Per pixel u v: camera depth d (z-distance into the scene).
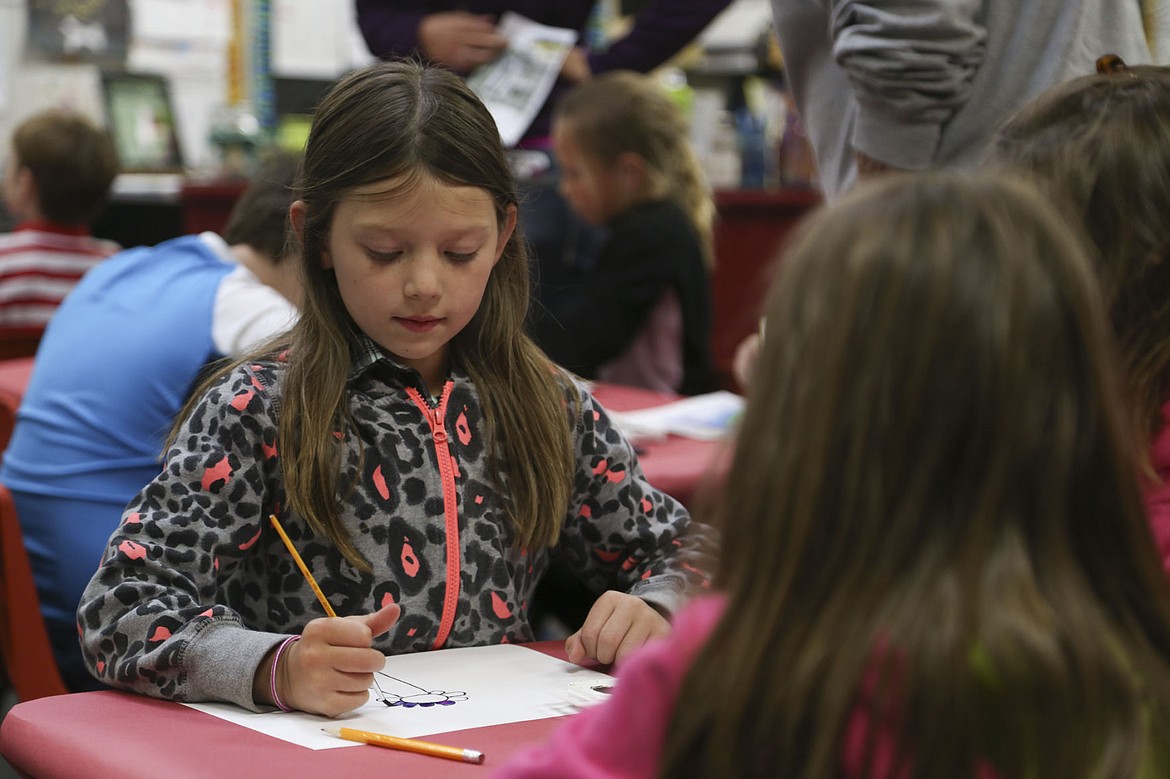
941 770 0.60
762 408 0.68
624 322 3.04
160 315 2.01
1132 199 1.09
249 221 2.19
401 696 1.09
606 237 3.24
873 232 0.66
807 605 0.65
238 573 1.21
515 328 1.34
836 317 0.65
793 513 0.65
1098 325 0.66
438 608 1.24
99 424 1.96
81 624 1.13
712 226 4.31
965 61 1.73
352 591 1.22
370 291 1.21
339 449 1.22
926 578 0.63
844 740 0.62
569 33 3.19
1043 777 0.62
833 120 1.95
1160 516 1.03
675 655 0.68
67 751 0.97
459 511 1.27
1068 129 1.14
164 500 1.17
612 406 2.50
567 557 1.41
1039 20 1.74
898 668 0.61
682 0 3.45
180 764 0.93
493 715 1.05
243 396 1.21
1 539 1.67
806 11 1.93
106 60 4.61
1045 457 0.64
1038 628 0.61
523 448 1.31
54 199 3.12
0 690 1.88
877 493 0.64
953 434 0.63
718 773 0.64
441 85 1.23
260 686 1.05
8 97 4.48
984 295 0.64
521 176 3.09
